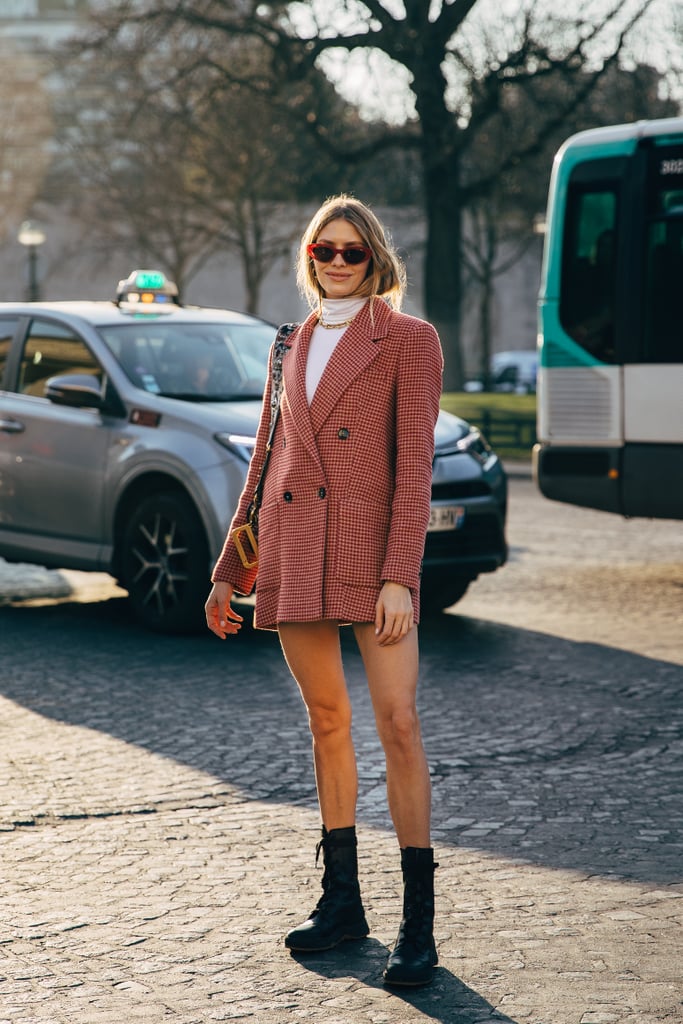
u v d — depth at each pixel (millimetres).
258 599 3754
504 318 62188
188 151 37500
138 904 4082
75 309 9258
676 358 10117
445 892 4164
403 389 3582
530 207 35438
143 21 29172
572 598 9828
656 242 10242
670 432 10141
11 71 45188
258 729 6203
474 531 8352
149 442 8320
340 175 32250
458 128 28531
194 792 5258
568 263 10625
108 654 7855
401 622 3502
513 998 3383
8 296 54281
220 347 9070
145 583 8484
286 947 3732
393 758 3637
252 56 31078
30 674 7332
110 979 3525
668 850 4543
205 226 40125
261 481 3801
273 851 4582
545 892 4148
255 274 40812
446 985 3471
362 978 3531
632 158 10375
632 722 6328
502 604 9586
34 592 10117
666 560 11742
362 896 4145
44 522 8930
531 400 31250
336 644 3723
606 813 4973
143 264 43031
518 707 6621
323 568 3580
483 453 8609
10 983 3500
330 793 3809
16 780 5422
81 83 37500
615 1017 3264
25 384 9188
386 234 3717
